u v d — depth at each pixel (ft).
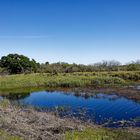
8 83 211.41
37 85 214.07
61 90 184.75
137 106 115.24
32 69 307.78
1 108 86.43
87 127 76.54
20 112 86.63
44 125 72.18
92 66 315.37
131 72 253.65
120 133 72.23
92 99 139.54
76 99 140.56
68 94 162.91
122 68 309.63
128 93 157.79
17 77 237.25
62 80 217.97
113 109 108.68
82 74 251.80
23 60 304.91
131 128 78.33
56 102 131.03
